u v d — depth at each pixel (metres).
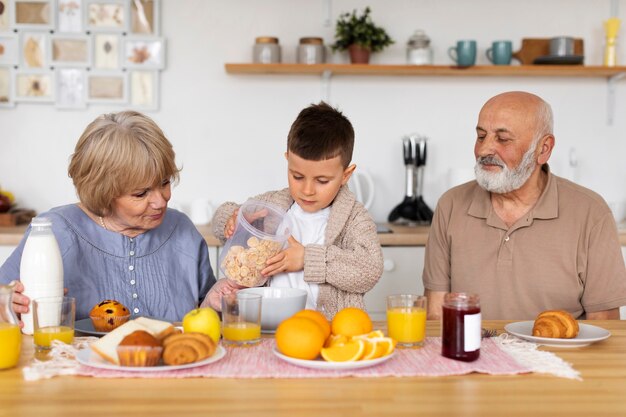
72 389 1.03
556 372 1.12
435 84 3.25
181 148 3.22
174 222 1.79
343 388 1.05
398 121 3.26
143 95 3.18
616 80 3.24
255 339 1.28
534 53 3.19
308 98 3.23
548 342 1.32
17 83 3.15
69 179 3.20
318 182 1.61
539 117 1.85
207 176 3.24
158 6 3.14
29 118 3.17
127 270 1.68
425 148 3.12
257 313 1.28
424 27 3.23
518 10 3.24
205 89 3.21
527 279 1.90
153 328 1.17
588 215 1.89
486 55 3.19
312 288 1.65
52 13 3.12
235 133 3.23
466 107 3.27
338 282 1.55
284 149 3.24
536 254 1.90
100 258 1.66
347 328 1.24
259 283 1.54
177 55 3.19
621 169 3.31
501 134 1.84
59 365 1.13
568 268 1.88
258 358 1.19
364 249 1.61
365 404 0.98
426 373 1.12
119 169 1.48
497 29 3.24
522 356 1.22
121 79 3.16
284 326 1.15
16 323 1.17
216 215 1.83
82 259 1.64
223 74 3.21
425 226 3.06
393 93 3.24
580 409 0.97
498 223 1.93
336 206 1.68
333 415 0.94
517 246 1.91
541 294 1.90
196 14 3.18
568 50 3.08
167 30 3.18
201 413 0.94
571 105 3.28
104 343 1.13
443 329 1.22
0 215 2.91
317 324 1.17
